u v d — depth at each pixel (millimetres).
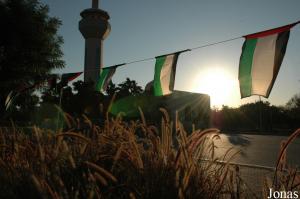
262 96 3557
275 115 65000
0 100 12695
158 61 5766
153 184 1738
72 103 26234
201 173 1856
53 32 13953
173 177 1733
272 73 3543
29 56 12977
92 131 2490
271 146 17250
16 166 2168
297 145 18125
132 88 32500
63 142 2227
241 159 10102
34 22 13125
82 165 1958
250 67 3715
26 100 13219
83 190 1760
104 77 7367
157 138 2105
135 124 2477
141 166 1846
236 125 69000
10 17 12508
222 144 18812
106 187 1906
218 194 1858
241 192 2021
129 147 2133
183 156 1798
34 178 1551
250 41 3793
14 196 1836
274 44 3598
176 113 2088
